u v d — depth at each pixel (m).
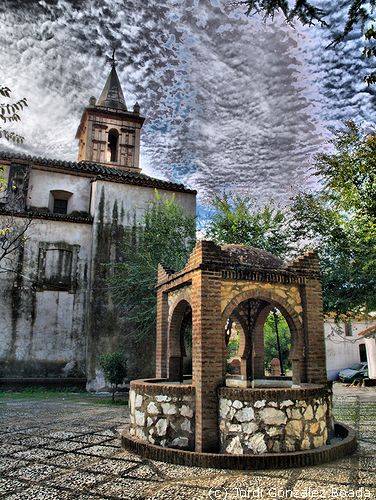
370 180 14.09
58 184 22.30
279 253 15.77
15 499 4.88
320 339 7.95
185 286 8.39
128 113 26.64
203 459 6.25
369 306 15.38
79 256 20.22
